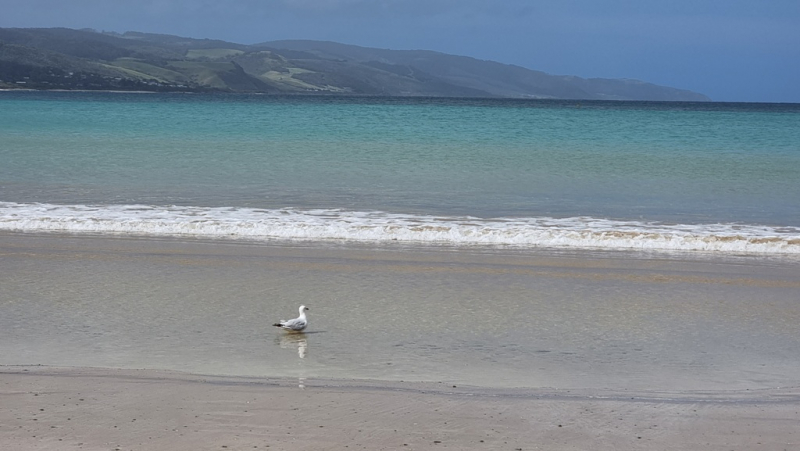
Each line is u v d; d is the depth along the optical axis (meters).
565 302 12.68
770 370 9.38
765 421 7.59
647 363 9.62
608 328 11.23
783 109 124.38
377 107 103.31
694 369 9.40
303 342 10.32
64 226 18.50
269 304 12.30
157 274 14.22
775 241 17.23
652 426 7.43
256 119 66.75
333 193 24.14
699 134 53.69
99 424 7.18
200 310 11.89
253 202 22.19
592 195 24.56
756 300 12.97
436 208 21.67
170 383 8.43
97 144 39.25
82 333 10.57
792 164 33.81
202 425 7.20
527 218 20.33
